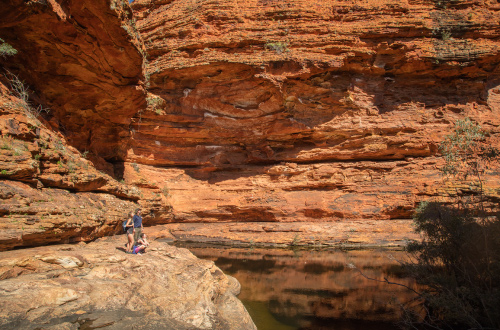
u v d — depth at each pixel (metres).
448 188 20.70
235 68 22.45
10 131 9.34
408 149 23.86
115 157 22.52
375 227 20.52
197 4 24.81
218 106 24.59
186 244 20.12
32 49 11.93
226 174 26.62
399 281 10.91
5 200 8.11
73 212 10.46
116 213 14.44
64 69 13.36
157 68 22.86
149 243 11.36
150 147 24.97
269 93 23.36
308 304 8.85
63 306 5.39
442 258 8.44
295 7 24.05
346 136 24.86
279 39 23.03
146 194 22.25
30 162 9.35
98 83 14.62
